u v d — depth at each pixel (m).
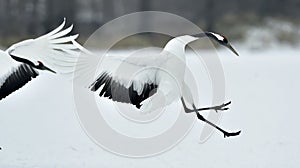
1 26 54.00
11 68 12.02
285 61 41.94
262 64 39.09
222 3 66.88
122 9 63.03
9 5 55.53
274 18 66.94
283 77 31.20
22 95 25.64
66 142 16.25
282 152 14.81
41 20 56.47
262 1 68.62
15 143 16.09
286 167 13.33
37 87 27.92
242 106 21.78
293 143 15.80
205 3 65.00
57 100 24.11
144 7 63.78
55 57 11.73
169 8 65.12
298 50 56.66
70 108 21.94
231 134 14.48
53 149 15.40
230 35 60.72
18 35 54.19
